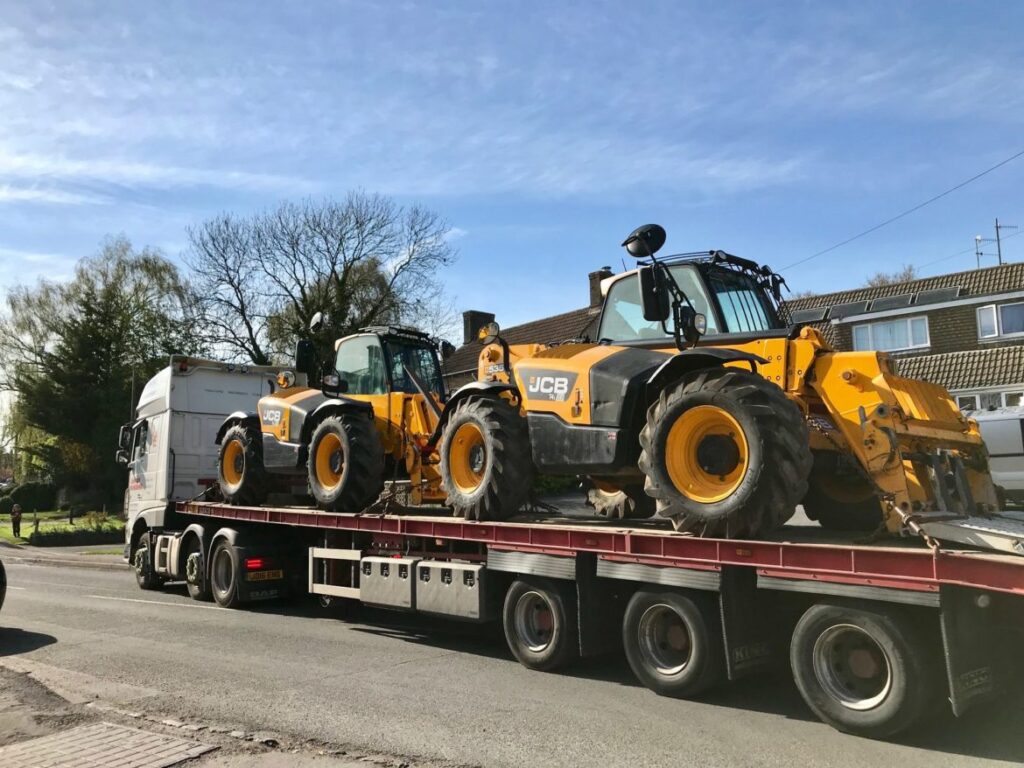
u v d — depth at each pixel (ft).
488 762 13.71
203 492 36.42
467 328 110.52
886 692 14.11
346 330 106.93
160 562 37.52
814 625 15.10
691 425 16.94
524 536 20.29
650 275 18.89
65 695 18.51
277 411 31.86
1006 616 14.19
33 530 86.02
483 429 21.77
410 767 13.61
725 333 19.93
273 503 34.12
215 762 13.96
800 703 16.96
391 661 21.76
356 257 108.47
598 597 19.20
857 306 75.20
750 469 15.71
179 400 38.75
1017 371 62.03
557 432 20.24
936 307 69.82
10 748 14.67
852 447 16.84
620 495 24.07
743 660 16.11
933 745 14.12
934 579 13.44
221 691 18.67
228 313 108.78
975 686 13.74
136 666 21.43
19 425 126.41
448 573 22.54
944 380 65.41
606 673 20.04
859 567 14.34
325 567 27.96
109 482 116.16
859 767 13.10
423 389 28.27
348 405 27.96
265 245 107.76
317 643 24.47
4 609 32.48
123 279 122.21
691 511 16.52
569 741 14.70
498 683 19.13
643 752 14.01
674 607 17.10
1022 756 13.51
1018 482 43.80
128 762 13.94
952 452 17.75
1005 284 68.13
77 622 28.94
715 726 15.43
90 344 115.85
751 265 22.40
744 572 16.55
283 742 14.98
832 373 17.76
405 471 30.17
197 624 28.17
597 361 19.88
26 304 132.05
